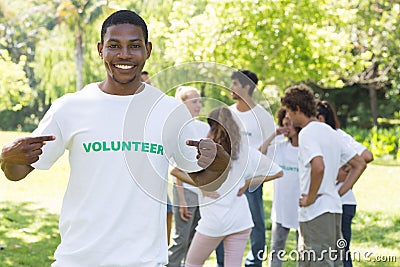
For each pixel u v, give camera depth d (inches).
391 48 964.0
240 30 678.5
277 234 279.4
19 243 354.3
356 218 461.4
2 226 398.3
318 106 268.5
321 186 233.5
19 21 1218.6
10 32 1205.1
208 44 673.6
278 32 677.9
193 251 239.0
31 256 326.6
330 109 268.5
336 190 239.3
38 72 1226.0
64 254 137.5
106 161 137.1
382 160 971.9
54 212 459.2
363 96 1488.7
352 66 761.6
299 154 237.0
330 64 707.4
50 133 138.1
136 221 136.8
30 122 1514.5
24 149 130.7
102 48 143.1
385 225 438.0
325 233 232.1
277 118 283.3
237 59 685.3
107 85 142.1
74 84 1210.0
